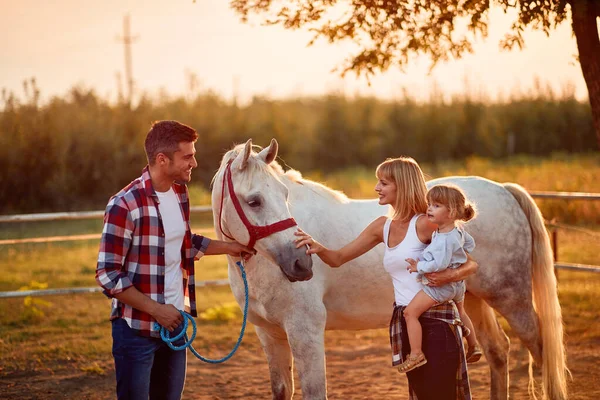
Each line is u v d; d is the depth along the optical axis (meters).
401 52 5.18
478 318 4.56
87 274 10.61
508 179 19.28
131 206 2.98
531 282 4.50
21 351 6.54
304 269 3.35
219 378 5.70
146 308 2.96
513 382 5.39
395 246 3.18
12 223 16.95
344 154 30.31
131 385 3.01
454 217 3.02
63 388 5.42
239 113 27.27
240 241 3.51
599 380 5.19
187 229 3.21
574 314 7.52
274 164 3.72
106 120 22.92
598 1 4.45
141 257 3.02
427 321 3.05
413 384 3.09
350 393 5.20
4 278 10.13
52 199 20.73
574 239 12.16
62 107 23.05
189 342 3.15
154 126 3.12
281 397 4.16
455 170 25.95
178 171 3.08
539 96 34.53
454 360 3.02
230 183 3.51
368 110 32.00
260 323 4.08
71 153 21.02
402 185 3.16
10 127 21.05
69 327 7.57
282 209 3.43
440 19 4.81
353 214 4.29
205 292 9.75
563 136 33.12
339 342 6.99
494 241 4.36
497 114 33.59
